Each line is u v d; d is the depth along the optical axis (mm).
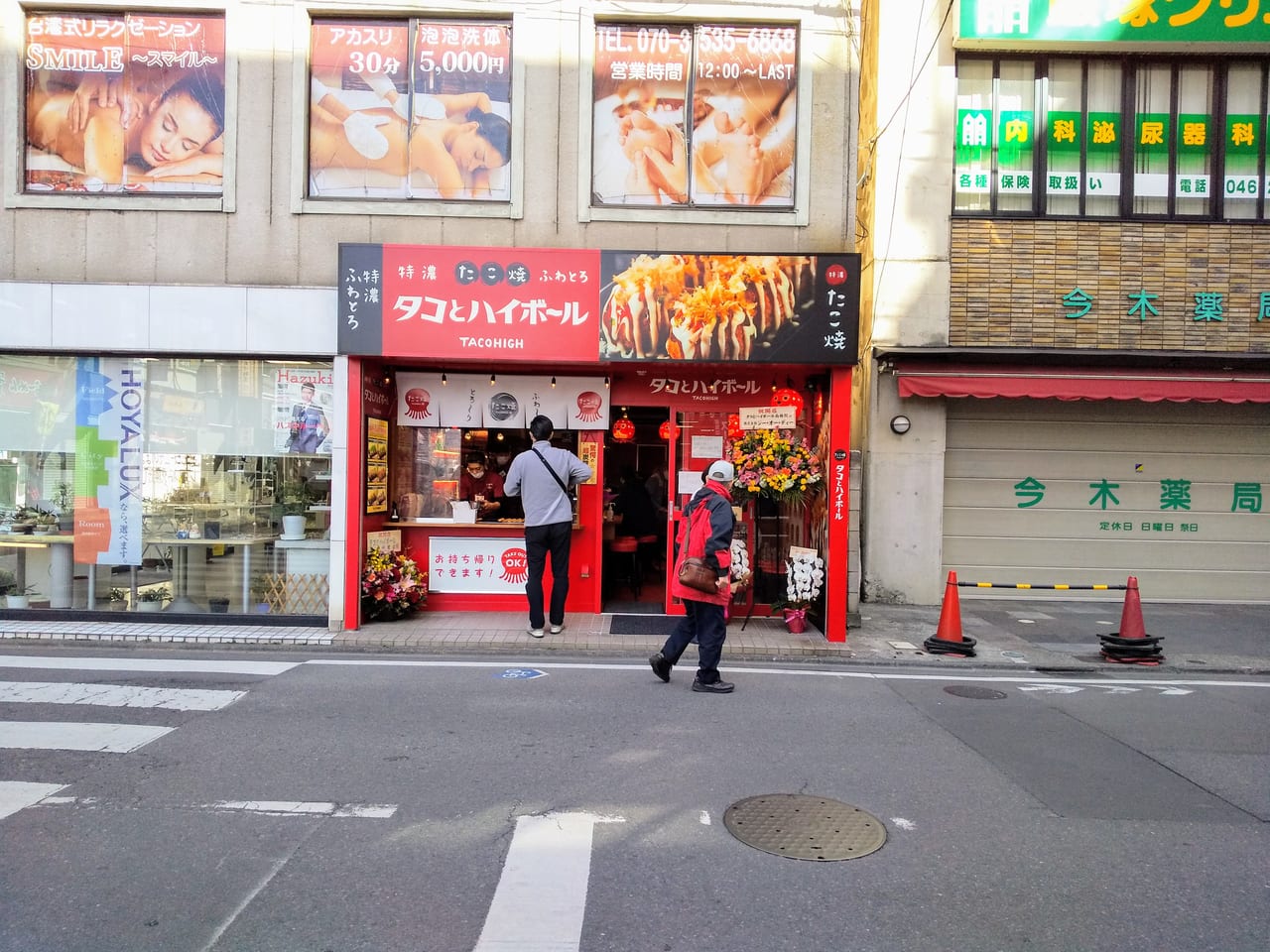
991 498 11461
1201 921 3309
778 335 8391
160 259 8703
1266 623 10062
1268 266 10977
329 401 8805
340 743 5195
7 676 6723
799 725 5766
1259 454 11453
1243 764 5195
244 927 3119
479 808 4242
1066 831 4137
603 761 4957
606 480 10414
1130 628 8180
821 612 8867
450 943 3033
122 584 9008
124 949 2963
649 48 8992
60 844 3779
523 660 7613
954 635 8250
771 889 3484
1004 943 3115
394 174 8914
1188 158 11117
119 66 8867
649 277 8406
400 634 8297
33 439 8977
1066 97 11125
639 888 3467
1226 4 10594
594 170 8938
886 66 10969
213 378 8914
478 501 9703
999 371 10656
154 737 5250
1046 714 6227
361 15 8836
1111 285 10984
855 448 11648
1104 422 11453
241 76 8703
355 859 3676
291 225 8703
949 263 10977
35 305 8617
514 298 8438
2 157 8734
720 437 9445
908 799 4488
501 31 8945
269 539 8914
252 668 7117
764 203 8961
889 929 3193
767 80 8977
